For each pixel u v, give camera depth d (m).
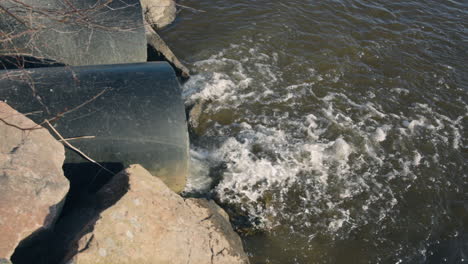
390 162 6.92
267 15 10.24
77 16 6.51
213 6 10.45
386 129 7.52
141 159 5.20
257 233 5.66
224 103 7.79
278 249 5.50
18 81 5.20
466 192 6.53
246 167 6.55
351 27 10.10
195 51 9.03
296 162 6.74
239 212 5.89
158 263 4.16
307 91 8.23
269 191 6.23
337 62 8.99
